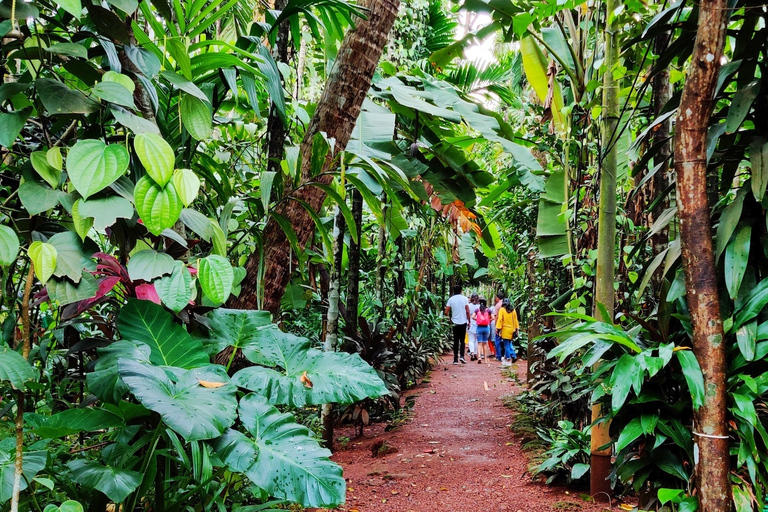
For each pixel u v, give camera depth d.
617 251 3.62
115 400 1.48
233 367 2.37
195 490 1.57
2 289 1.47
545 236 4.00
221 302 1.50
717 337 1.71
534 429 4.94
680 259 2.08
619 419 2.16
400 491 3.61
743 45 1.99
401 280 8.26
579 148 3.69
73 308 1.58
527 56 3.95
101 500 1.55
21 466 1.24
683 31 2.09
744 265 1.72
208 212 2.79
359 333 5.86
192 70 2.08
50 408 2.20
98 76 1.63
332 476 1.44
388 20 2.59
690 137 1.72
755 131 1.93
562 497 3.39
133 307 1.63
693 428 1.81
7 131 1.39
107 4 1.74
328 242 2.25
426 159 4.13
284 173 2.37
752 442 1.70
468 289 22.62
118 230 1.64
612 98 3.18
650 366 1.81
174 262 1.55
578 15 3.85
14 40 1.53
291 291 3.51
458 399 7.04
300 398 1.67
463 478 3.84
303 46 3.69
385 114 3.60
